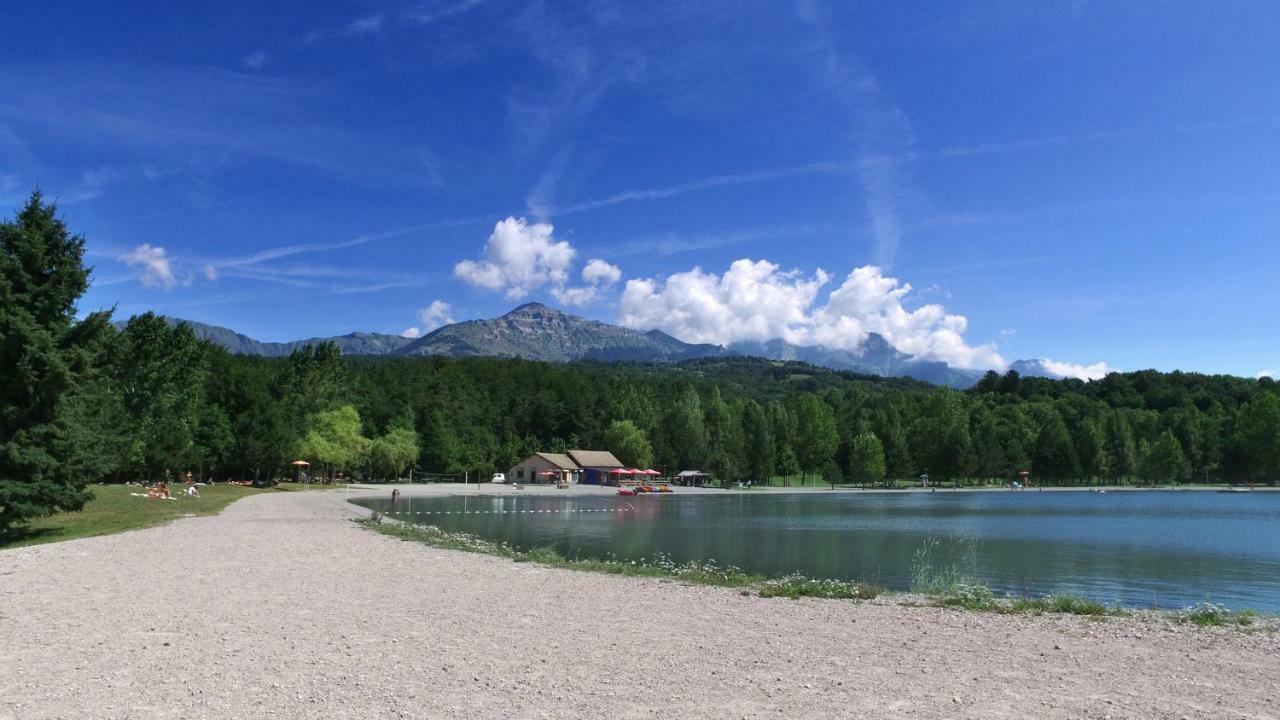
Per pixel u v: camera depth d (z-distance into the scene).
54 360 29.23
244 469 90.06
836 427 158.00
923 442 142.62
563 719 7.65
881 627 13.23
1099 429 141.25
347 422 106.19
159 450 73.56
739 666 10.05
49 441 29.97
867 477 141.00
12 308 29.38
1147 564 32.91
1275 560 34.53
